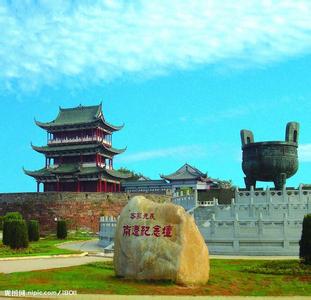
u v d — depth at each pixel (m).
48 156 135.00
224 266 35.00
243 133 71.69
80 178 128.88
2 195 113.69
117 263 27.36
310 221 34.84
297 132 69.88
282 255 47.47
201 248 26.48
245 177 70.75
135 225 27.08
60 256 45.75
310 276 29.92
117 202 115.69
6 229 54.03
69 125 132.88
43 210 110.56
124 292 23.22
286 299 23.61
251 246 48.91
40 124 134.12
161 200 116.94
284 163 67.44
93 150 131.25
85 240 81.69
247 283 27.55
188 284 25.44
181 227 26.16
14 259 42.78
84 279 26.59
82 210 111.94
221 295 23.97
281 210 57.53
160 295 22.86
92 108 136.75
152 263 25.84
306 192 62.00
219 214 60.47
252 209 58.25
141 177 167.88
